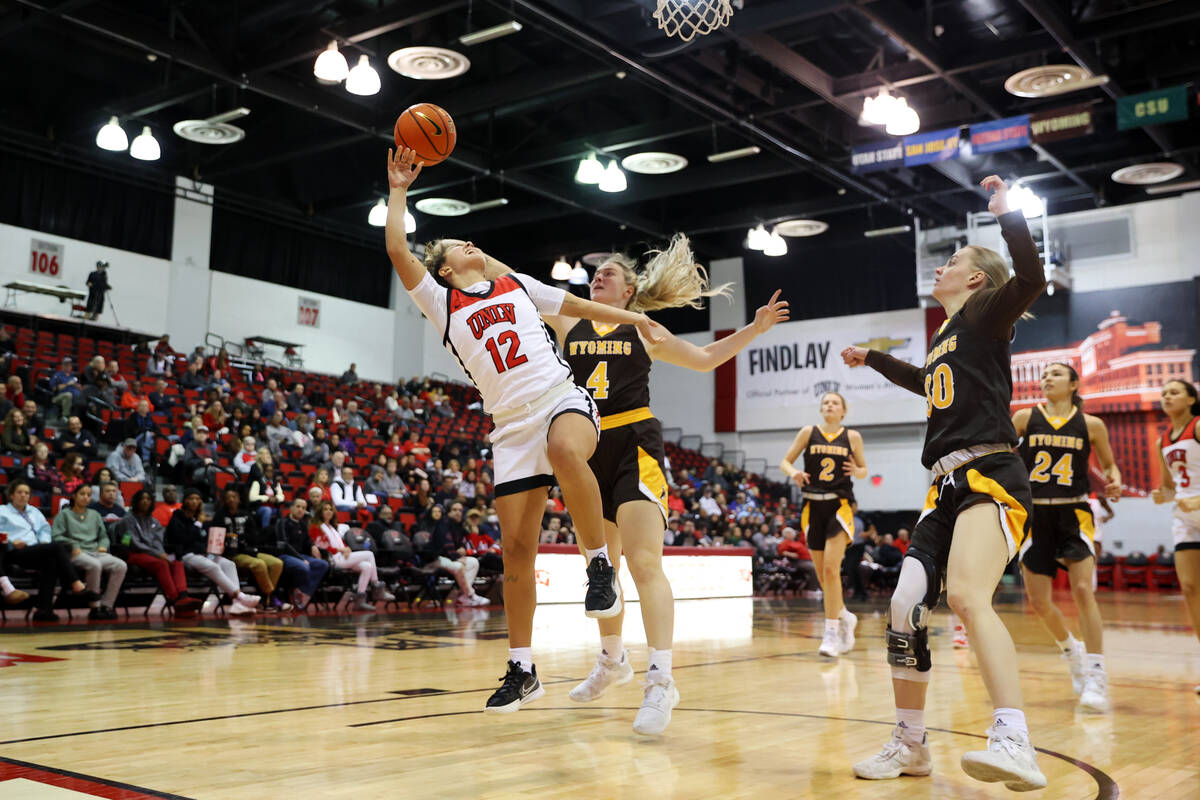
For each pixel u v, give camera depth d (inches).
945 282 114.8
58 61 589.0
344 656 215.2
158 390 542.0
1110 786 98.1
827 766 105.5
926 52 509.7
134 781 90.6
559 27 497.4
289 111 657.0
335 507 473.7
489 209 805.9
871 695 163.9
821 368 910.4
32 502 359.6
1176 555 187.5
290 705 142.1
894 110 490.9
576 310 124.0
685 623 362.0
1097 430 175.6
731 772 101.3
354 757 104.6
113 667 187.3
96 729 119.3
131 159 681.6
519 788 91.7
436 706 143.0
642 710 115.2
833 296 914.1
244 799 84.7
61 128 644.7
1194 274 757.3
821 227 774.5
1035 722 142.9
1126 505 767.7
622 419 133.7
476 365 121.3
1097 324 783.1
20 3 478.0
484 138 696.4
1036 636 311.0
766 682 182.5
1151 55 557.6
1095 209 802.8
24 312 629.3
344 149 727.1
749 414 940.6
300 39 513.3
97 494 388.8
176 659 203.6
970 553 99.4
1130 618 414.9
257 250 776.3
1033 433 175.9
